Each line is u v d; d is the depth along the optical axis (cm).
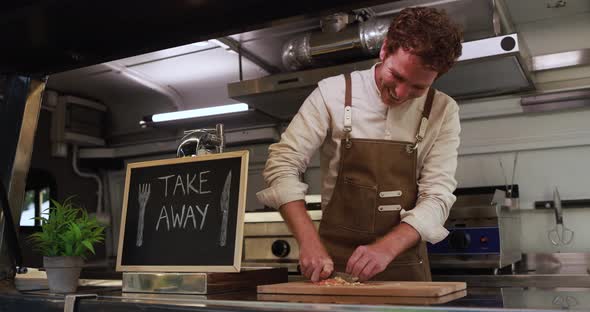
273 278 142
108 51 168
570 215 283
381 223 154
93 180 445
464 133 309
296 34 294
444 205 148
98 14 144
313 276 131
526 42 290
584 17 272
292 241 258
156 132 410
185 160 136
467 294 114
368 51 260
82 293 129
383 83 143
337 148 157
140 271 132
